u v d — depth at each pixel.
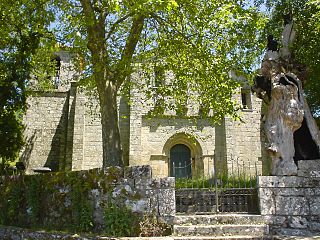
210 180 11.84
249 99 24.98
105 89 11.29
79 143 22.89
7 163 17.58
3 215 9.30
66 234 7.34
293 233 7.35
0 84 15.72
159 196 7.45
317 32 12.16
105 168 7.88
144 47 13.47
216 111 13.23
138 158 22.56
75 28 12.63
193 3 11.06
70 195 8.16
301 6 13.51
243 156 23.75
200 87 13.73
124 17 11.58
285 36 9.38
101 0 10.66
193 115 23.69
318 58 12.98
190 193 8.59
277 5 14.35
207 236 7.05
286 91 8.29
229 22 10.04
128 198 7.46
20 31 14.59
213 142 23.78
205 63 12.20
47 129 24.83
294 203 7.59
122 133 23.19
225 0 10.84
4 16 12.09
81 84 14.65
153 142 23.38
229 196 8.55
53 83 24.94
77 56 15.83
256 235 7.16
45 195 8.66
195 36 11.98
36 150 24.33
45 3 12.20
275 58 8.97
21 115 23.73
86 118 23.69
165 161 23.30
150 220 7.30
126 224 7.23
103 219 7.48
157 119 23.67
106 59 11.43
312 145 8.20
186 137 23.80
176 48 12.77
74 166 22.36
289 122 8.08
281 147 7.99
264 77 8.97
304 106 8.41
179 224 7.48
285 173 7.81
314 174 7.71
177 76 13.52
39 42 15.46
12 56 15.90
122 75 11.83
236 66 12.20
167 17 11.74
